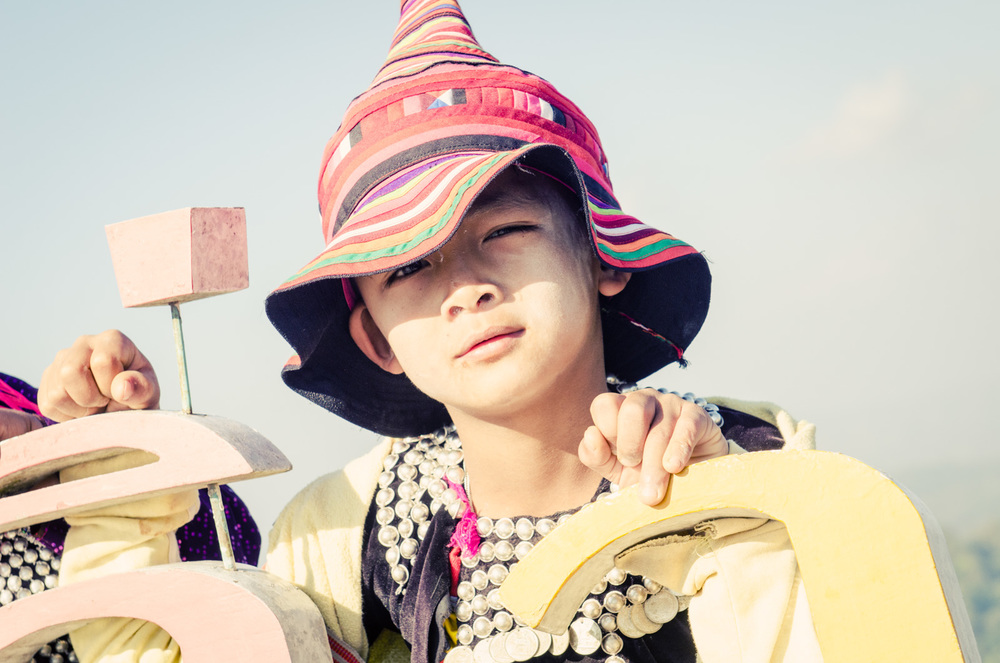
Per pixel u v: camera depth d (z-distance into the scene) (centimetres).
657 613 122
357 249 115
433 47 141
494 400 116
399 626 137
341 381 150
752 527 101
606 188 139
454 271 116
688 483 90
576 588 97
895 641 77
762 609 99
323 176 143
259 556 161
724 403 144
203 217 105
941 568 80
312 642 113
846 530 81
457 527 135
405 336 121
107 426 111
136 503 122
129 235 107
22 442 116
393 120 131
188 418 108
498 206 117
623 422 95
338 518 146
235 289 107
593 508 93
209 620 108
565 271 118
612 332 147
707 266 141
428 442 149
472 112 129
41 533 133
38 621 114
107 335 116
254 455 107
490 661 124
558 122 133
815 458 85
